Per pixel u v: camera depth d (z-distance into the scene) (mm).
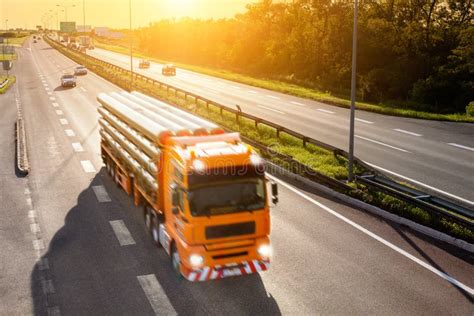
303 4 78625
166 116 13914
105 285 10305
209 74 70312
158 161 11156
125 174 15258
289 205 15234
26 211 14930
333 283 10281
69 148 23672
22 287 10234
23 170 19000
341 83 66938
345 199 15703
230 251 9594
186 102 37969
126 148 14852
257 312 9195
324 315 9070
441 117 32031
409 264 11148
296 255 11648
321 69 74438
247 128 26938
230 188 9508
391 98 58000
